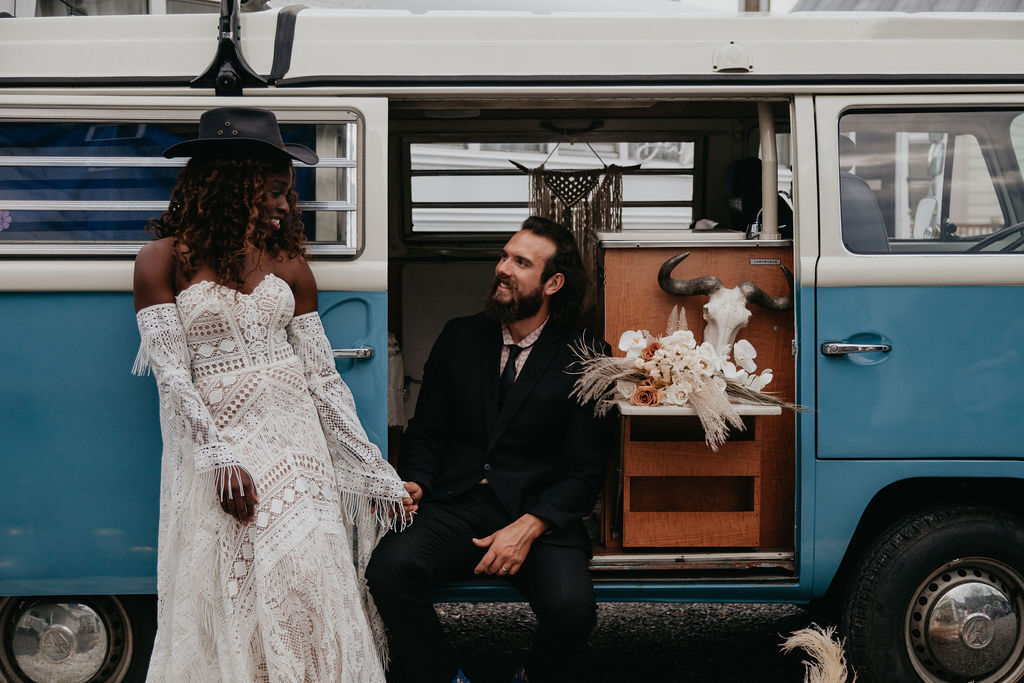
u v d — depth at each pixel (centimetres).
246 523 264
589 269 450
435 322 468
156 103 308
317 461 275
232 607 262
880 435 327
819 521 328
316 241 313
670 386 319
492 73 318
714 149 460
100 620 323
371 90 315
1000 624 338
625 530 335
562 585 303
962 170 340
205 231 268
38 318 304
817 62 327
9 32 313
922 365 326
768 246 341
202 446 255
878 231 333
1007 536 335
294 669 261
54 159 306
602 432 330
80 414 305
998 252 340
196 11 428
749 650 409
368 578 302
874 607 335
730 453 334
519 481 325
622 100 330
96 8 416
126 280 304
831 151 329
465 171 459
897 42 330
